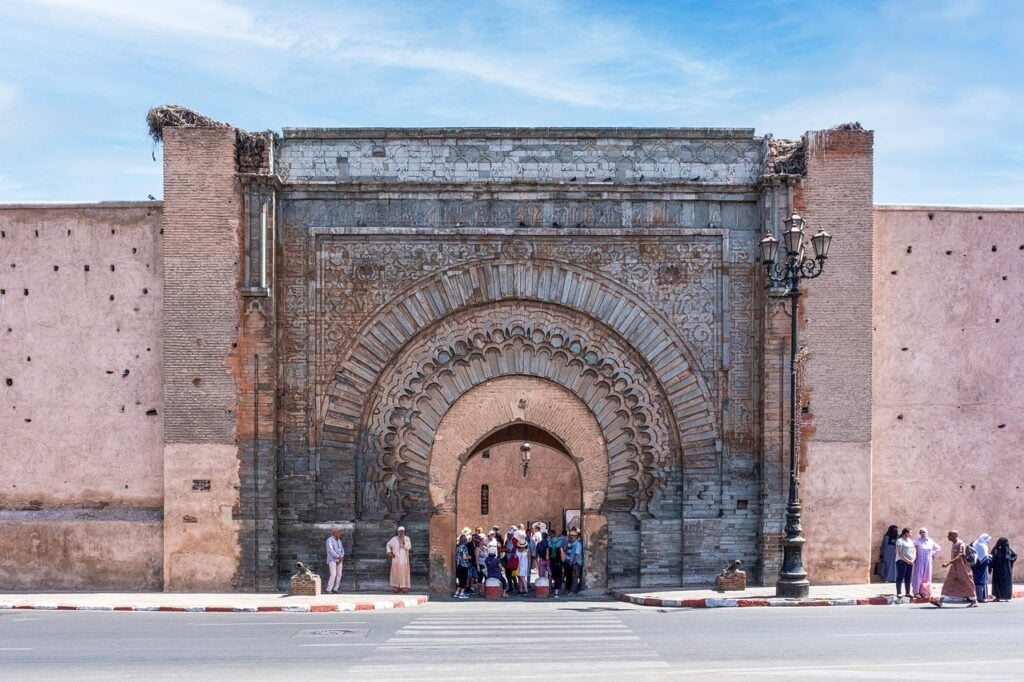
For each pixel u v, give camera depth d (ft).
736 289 75.46
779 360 73.92
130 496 75.56
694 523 74.49
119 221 76.18
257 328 73.36
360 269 75.05
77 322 76.07
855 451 74.18
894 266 77.41
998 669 39.42
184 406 73.31
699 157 75.77
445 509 75.46
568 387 75.72
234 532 73.00
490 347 75.87
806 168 74.64
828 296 74.28
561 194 75.31
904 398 77.30
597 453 75.87
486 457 138.62
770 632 51.37
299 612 64.13
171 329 73.41
